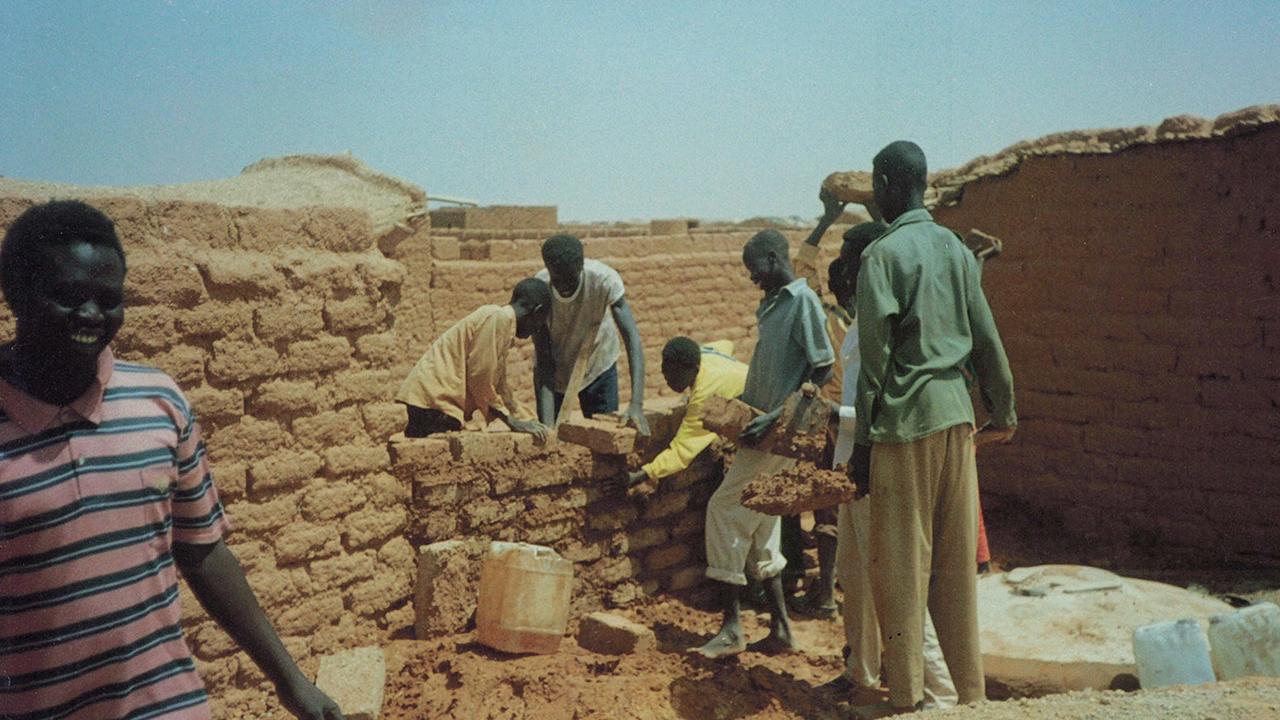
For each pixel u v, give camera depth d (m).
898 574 4.48
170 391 2.58
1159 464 8.70
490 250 14.49
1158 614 5.97
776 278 6.36
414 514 6.04
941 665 5.10
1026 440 9.30
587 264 7.22
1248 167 8.20
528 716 5.00
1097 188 8.82
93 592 2.39
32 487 2.32
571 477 6.53
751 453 5.97
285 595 5.42
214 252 5.18
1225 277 8.34
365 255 5.82
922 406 4.40
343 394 5.68
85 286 2.36
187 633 5.06
